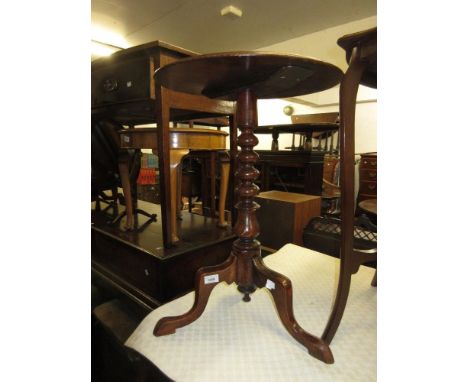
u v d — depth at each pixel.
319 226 1.60
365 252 0.77
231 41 3.53
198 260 1.13
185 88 0.85
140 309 1.06
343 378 0.63
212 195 1.68
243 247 0.81
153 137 1.11
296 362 0.67
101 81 1.21
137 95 1.07
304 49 3.35
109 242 1.27
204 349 0.72
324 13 2.77
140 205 1.97
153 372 0.70
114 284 1.19
